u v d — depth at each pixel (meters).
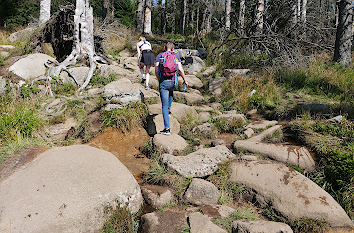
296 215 2.36
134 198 2.53
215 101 6.38
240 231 2.17
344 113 4.52
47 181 2.33
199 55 9.98
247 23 10.07
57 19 7.84
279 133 4.19
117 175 2.59
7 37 11.15
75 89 5.87
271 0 10.12
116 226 2.24
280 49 8.45
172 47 3.97
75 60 6.99
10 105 4.35
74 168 2.54
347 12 8.37
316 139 3.65
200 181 2.82
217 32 12.27
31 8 17.20
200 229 2.14
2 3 16.08
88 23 7.27
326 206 2.34
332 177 2.81
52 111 4.68
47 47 9.31
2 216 1.96
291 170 2.81
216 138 4.38
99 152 2.90
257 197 2.71
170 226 2.22
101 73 6.59
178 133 4.54
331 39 10.57
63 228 1.98
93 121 4.46
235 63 8.95
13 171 2.67
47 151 2.95
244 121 4.87
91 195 2.25
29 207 2.05
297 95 6.36
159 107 4.89
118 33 10.78
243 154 3.58
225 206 2.58
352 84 6.52
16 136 3.47
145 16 15.30
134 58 8.80
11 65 6.13
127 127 4.39
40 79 5.81
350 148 3.02
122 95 4.86
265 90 6.16
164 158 3.34
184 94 6.03
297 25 9.38
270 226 2.13
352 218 2.38
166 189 2.88
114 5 26.86
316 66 7.91
